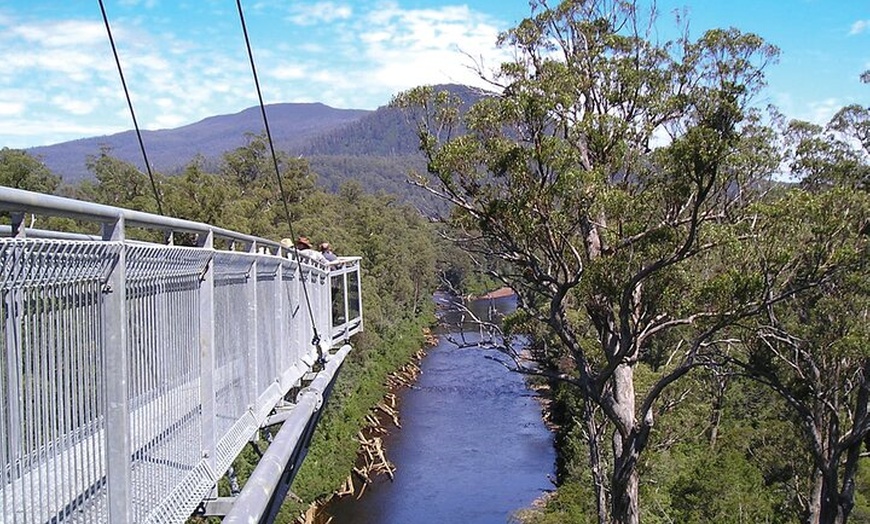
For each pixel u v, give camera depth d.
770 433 28.27
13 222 2.70
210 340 5.05
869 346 17.06
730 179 14.50
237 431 6.07
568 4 15.98
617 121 14.17
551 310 15.23
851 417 22.39
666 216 13.54
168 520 4.16
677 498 26.02
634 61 15.73
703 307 13.72
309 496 27.95
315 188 65.88
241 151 62.12
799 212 13.32
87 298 3.13
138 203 33.69
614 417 15.36
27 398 2.61
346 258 15.23
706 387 27.00
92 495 3.13
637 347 14.38
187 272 4.65
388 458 34.25
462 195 14.60
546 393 44.69
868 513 24.03
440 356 57.47
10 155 33.72
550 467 32.59
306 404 7.77
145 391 3.88
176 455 4.40
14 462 2.52
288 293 9.14
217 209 36.50
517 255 14.96
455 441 36.47
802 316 18.77
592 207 13.16
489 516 27.55
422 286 72.62
